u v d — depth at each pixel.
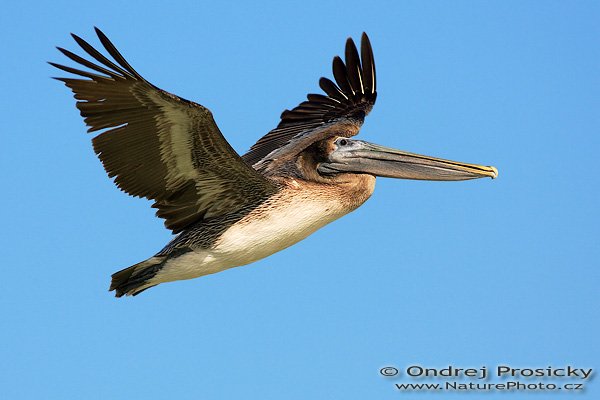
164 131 12.18
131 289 13.79
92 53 11.19
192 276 13.78
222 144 12.48
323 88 16.72
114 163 12.34
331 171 14.13
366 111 16.44
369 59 16.53
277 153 15.17
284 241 13.80
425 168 14.17
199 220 13.55
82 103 11.73
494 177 14.08
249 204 13.55
